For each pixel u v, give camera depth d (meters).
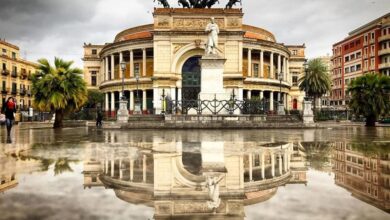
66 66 33.50
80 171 6.94
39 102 32.41
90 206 4.36
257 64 71.88
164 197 4.85
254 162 8.08
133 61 66.69
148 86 62.38
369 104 36.88
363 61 84.19
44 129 29.52
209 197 4.85
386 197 4.74
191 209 4.23
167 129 26.34
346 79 92.44
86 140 15.34
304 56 91.19
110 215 3.97
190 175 6.47
